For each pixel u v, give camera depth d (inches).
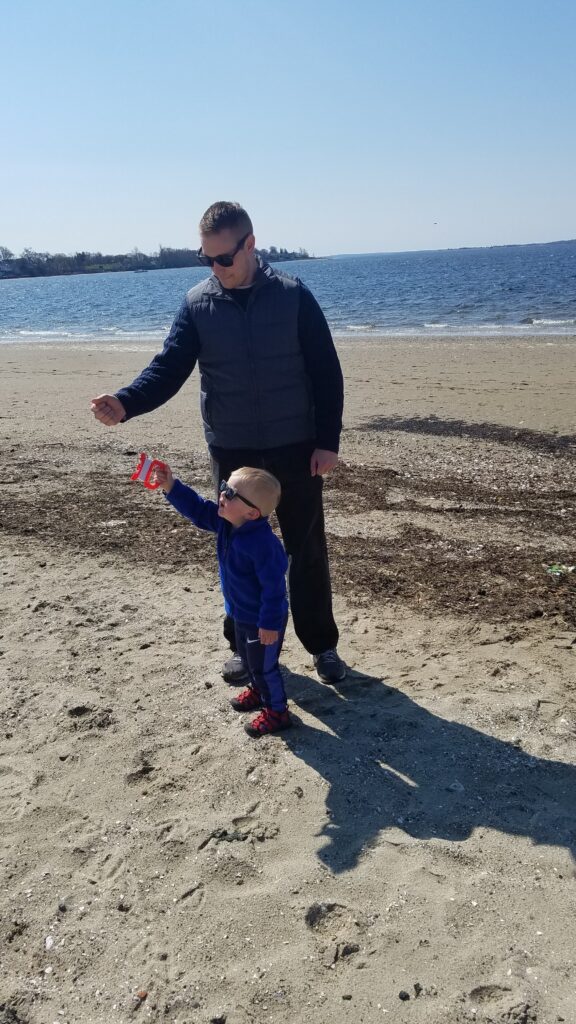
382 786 124.4
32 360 836.0
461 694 148.8
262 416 141.4
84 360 813.9
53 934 100.2
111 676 162.1
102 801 124.6
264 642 131.0
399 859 108.9
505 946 94.3
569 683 150.2
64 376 682.8
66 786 128.7
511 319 1147.3
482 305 1476.4
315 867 108.3
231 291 137.2
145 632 181.3
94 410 135.9
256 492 128.0
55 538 248.5
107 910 103.7
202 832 116.2
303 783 125.8
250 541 131.0
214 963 94.7
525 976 90.1
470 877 105.2
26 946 98.8
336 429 141.5
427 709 144.6
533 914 98.7
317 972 92.6
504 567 208.5
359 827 115.6
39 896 106.3
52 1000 91.4
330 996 89.4
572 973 90.2
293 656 169.5
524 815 116.4
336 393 141.3
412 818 117.0
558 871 105.3
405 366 656.4
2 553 236.5
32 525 261.7
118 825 119.0
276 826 116.8
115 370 716.0
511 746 132.6
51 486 311.3
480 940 95.3
